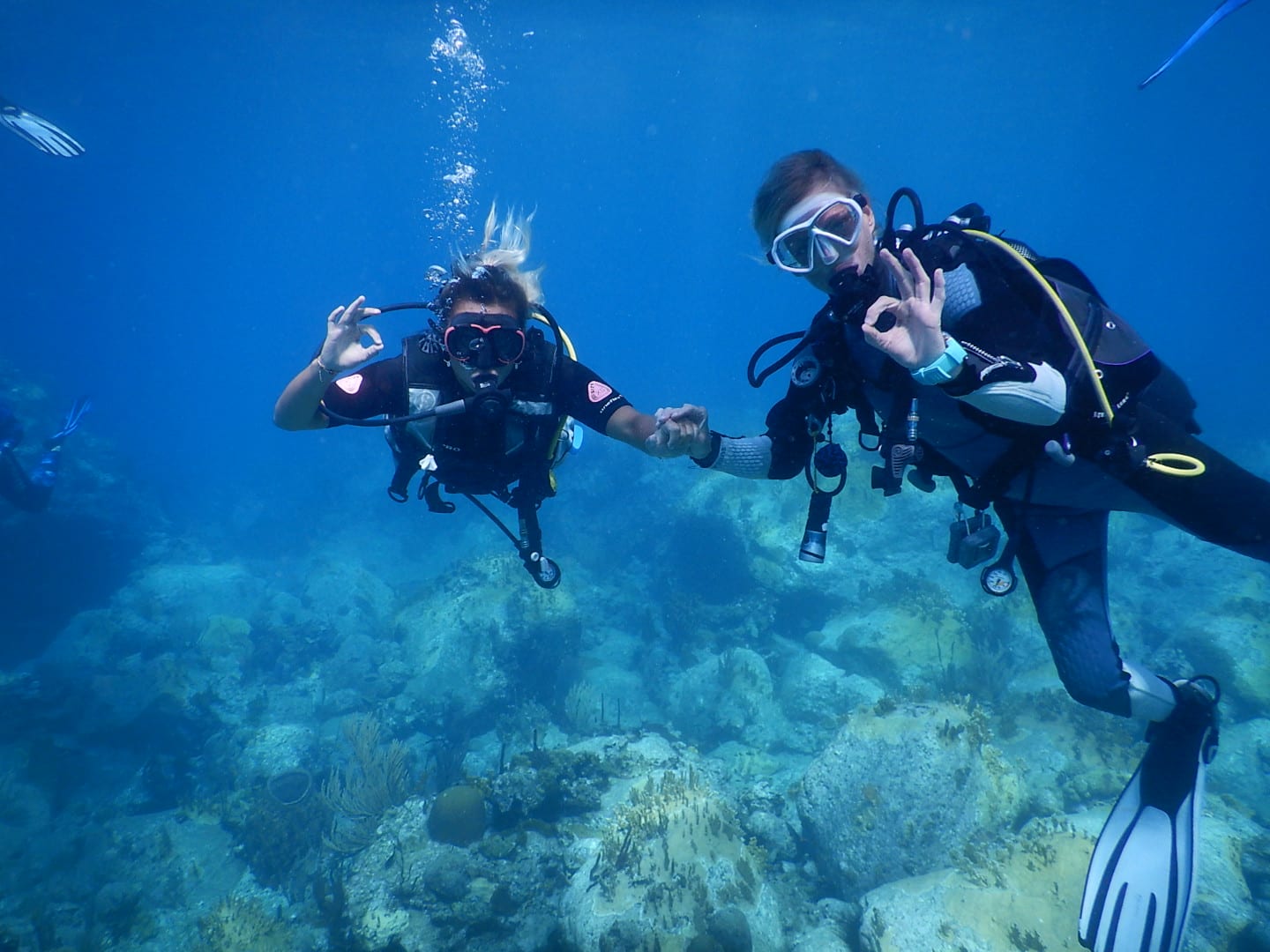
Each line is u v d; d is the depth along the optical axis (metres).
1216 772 8.91
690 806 6.56
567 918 5.97
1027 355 2.15
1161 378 2.43
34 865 10.07
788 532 14.52
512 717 12.01
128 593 18.61
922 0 36.19
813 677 11.45
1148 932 2.70
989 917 5.34
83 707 13.31
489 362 2.76
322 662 15.37
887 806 6.58
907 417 2.46
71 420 15.70
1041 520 2.72
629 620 16.14
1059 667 2.62
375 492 28.36
